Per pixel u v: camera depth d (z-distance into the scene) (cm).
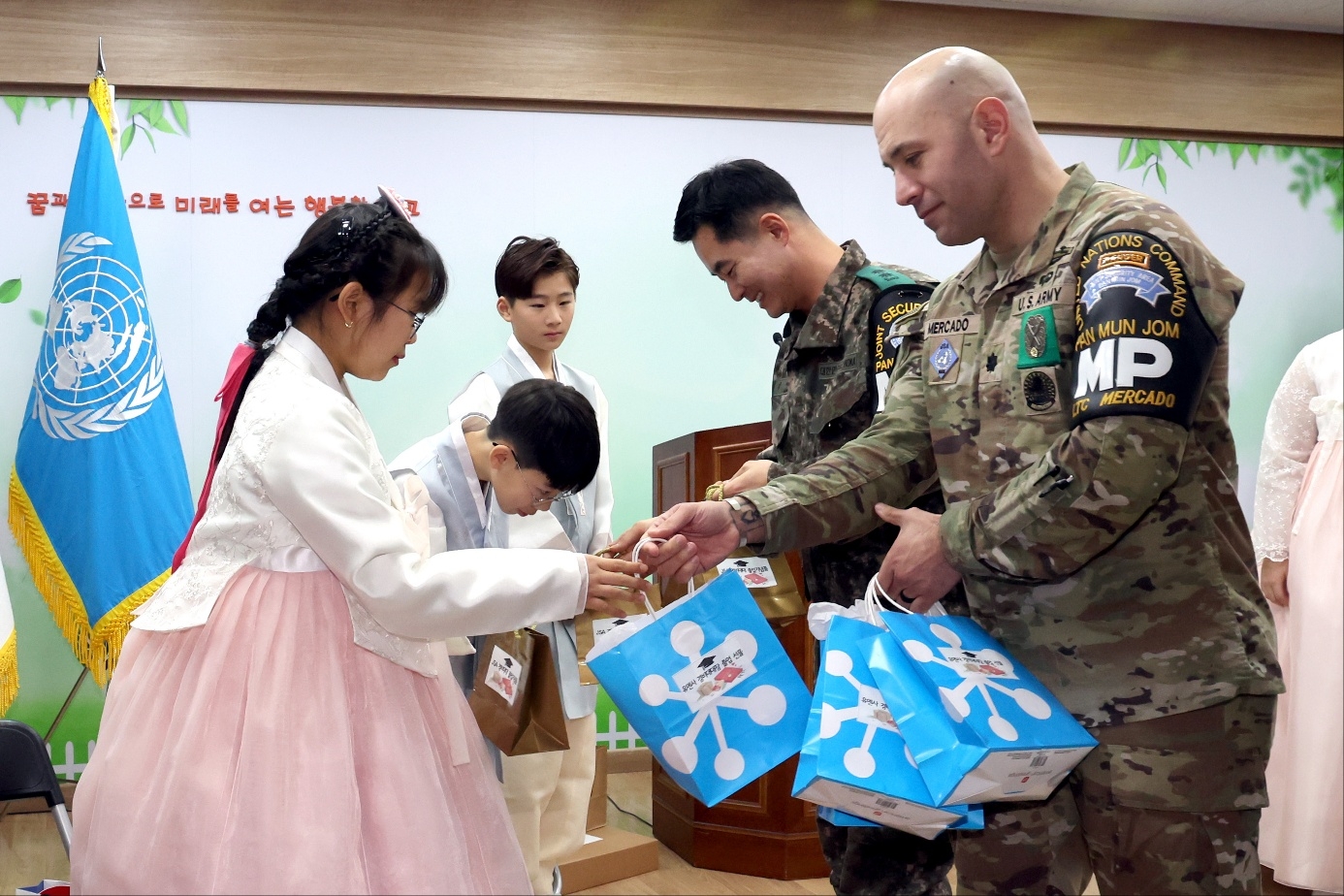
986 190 142
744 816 291
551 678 192
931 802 123
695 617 145
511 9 397
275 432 135
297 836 125
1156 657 130
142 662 139
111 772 133
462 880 132
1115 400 121
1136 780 129
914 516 144
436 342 402
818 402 186
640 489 420
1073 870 143
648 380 420
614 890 277
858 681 133
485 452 207
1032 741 122
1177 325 122
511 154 406
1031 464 135
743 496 157
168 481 326
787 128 427
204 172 382
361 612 138
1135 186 459
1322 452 269
